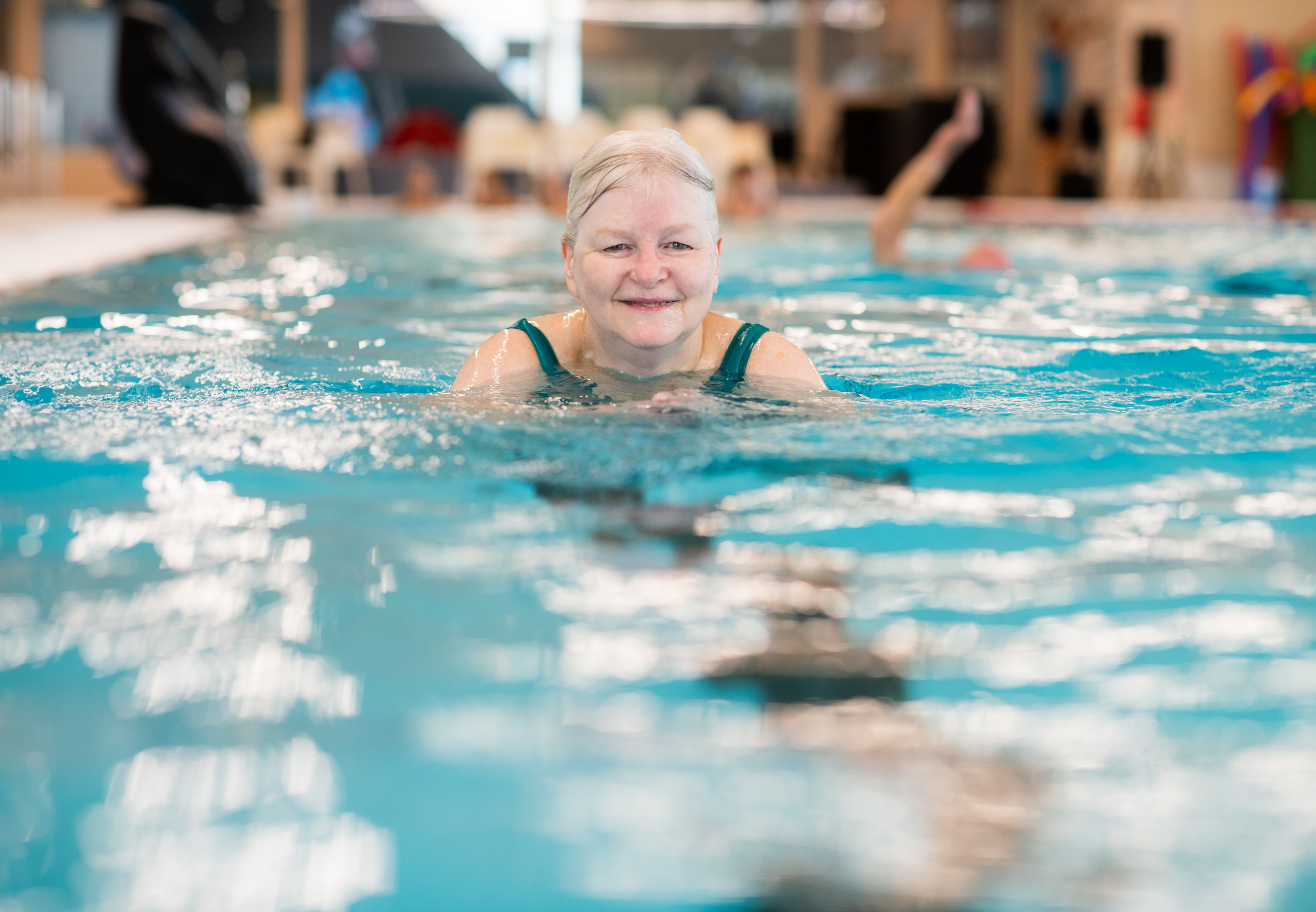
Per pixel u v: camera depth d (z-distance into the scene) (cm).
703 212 213
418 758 94
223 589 126
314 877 80
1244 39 1395
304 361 279
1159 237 846
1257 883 80
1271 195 1385
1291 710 102
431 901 78
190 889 78
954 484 166
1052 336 330
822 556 138
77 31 1588
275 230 887
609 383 225
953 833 86
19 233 733
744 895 79
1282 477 171
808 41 2002
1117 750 96
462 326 352
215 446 183
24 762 92
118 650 111
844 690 105
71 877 79
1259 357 286
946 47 1823
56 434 190
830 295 450
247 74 1917
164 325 346
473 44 1995
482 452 179
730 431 191
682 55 1992
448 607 122
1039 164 1822
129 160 1060
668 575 131
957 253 716
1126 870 82
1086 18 1672
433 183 1587
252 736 96
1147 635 116
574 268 220
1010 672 109
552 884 80
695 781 92
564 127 1565
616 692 105
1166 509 155
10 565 132
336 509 153
